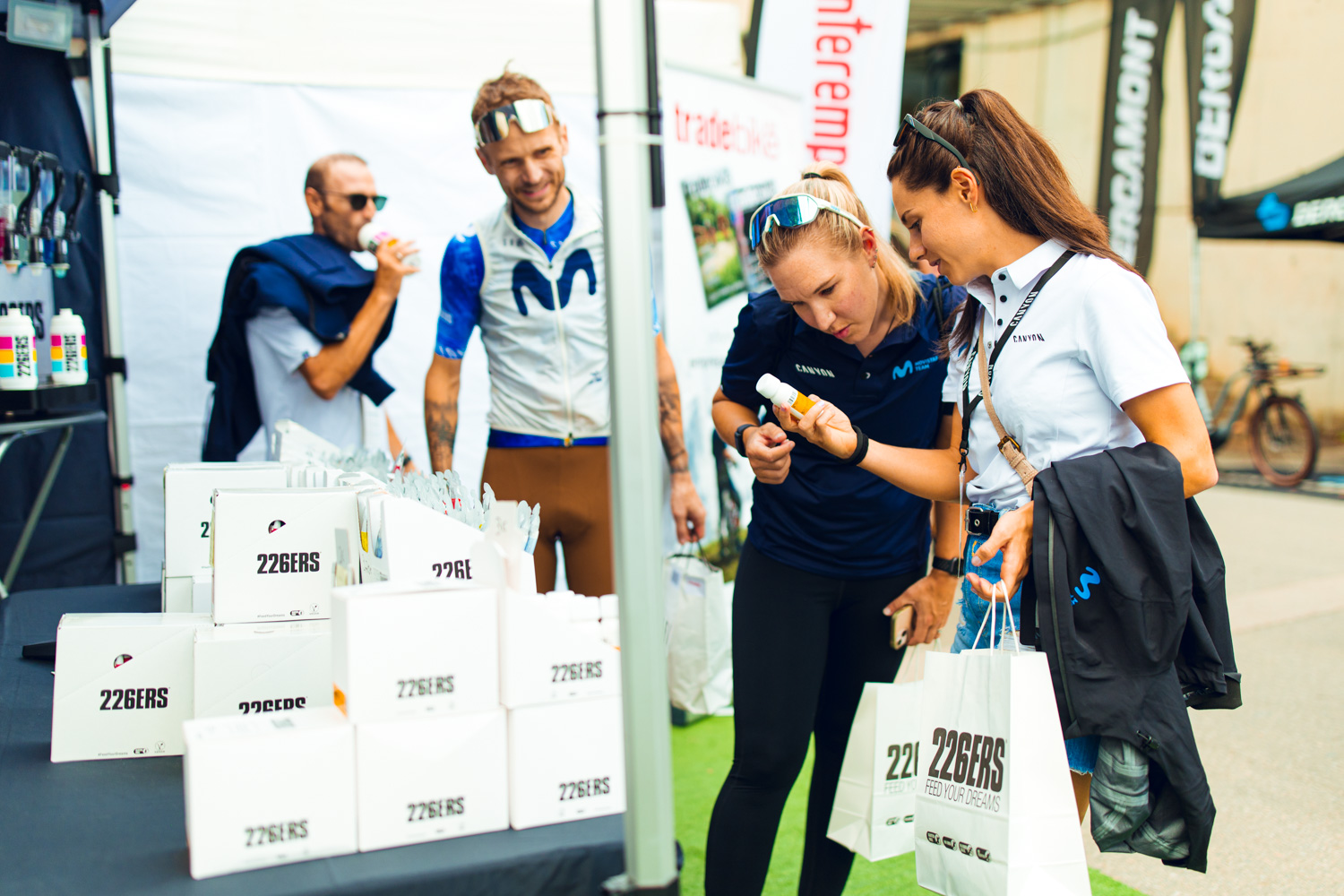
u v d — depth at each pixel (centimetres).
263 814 96
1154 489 117
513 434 263
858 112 340
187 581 178
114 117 288
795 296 153
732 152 304
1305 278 797
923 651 179
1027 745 115
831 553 169
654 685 96
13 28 260
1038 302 129
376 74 309
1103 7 826
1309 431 679
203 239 299
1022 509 125
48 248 260
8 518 285
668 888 96
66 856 100
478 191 321
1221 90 602
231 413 298
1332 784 261
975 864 117
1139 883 213
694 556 297
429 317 320
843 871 178
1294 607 420
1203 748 284
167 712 130
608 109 95
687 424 298
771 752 165
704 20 334
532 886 99
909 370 168
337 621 105
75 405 264
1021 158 128
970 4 873
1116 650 119
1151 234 701
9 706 150
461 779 103
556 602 113
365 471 185
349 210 307
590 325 259
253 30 298
